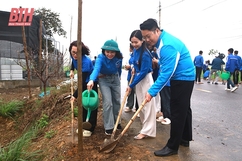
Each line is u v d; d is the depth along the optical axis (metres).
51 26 20.33
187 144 3.40
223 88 10.70
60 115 5.21
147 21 2.80
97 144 3.26
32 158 3.40
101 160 2.84
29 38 9.07
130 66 4.82
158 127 4.27
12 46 9.68
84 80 3.65
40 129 4.91
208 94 8.57
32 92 8.35
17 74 9.95
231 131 4.20
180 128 2.94
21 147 3.49
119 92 3.78
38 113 5.90
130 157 2.92
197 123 4.68
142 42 3.28
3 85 9.30
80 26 2.62
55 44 12.41
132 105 5.39
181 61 2.83
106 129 3.59
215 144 3.57
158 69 4.34
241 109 5.95
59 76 10.52
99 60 3.41
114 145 3.00
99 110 5.28
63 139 3.55
